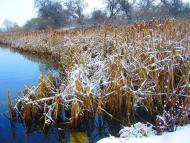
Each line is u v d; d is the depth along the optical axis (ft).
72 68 25.72
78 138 19.54
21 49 72.08
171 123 17.53
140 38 27.86
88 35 42.06
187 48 24.30
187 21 31.68
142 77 22.76
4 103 26.27
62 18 118.32
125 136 17.30
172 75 21.20
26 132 20.63
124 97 22.44
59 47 49.21
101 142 16.62
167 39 26.25
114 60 23.59
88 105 21.03
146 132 17.30
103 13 87.97
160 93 21.25
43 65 46.24
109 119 21.45
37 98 22.56
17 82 35.09
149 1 74.95
